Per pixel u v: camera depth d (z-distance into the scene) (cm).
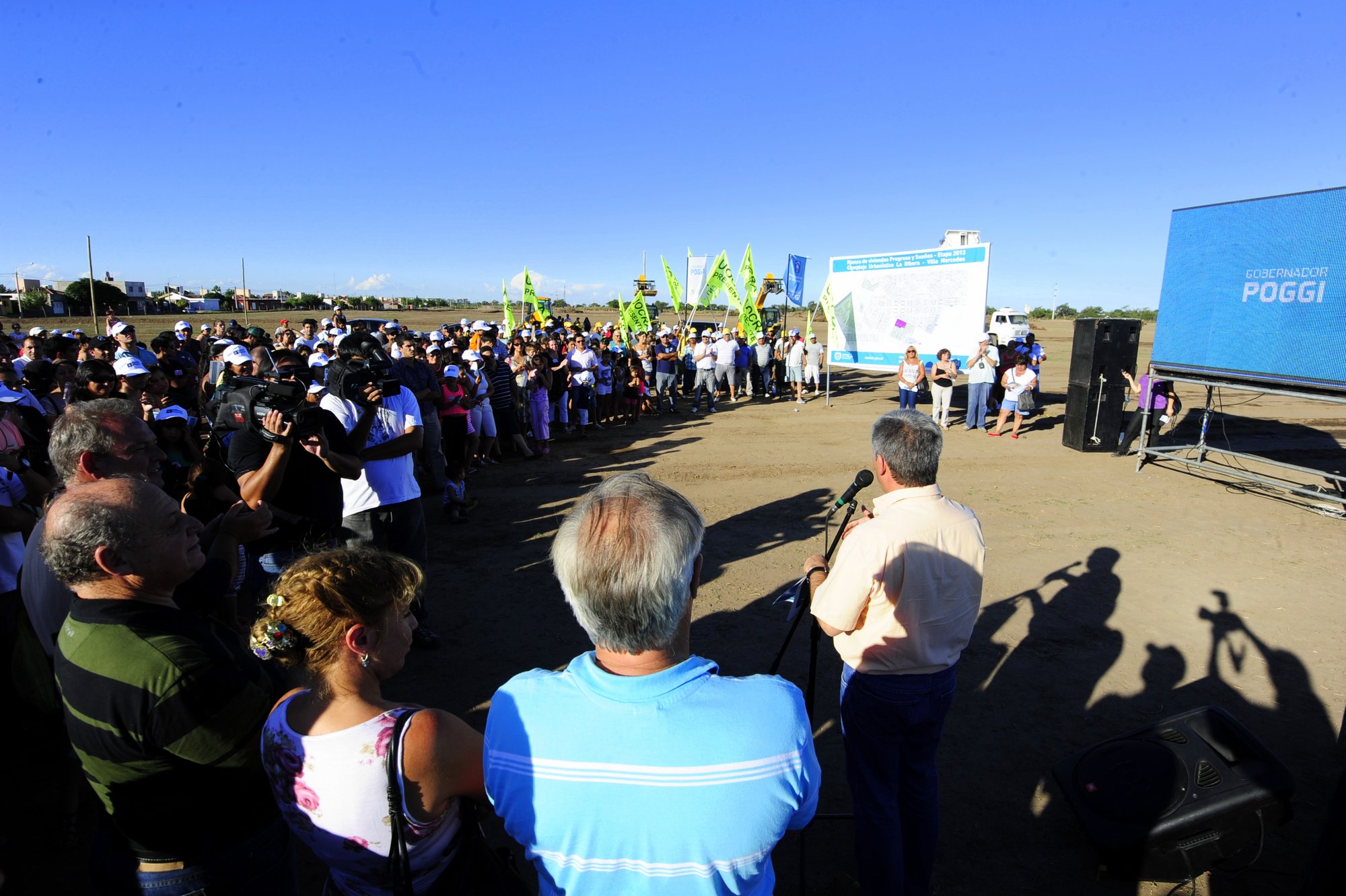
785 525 723
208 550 256
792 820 125
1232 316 786
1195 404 1545
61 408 690
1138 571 584
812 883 285
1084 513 749
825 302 1560
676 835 114
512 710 124
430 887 142
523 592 552
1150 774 285
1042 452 1064
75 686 159
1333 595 537
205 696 158
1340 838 203
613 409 1377
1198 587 551
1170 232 866
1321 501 791
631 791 115
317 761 134
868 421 1371
